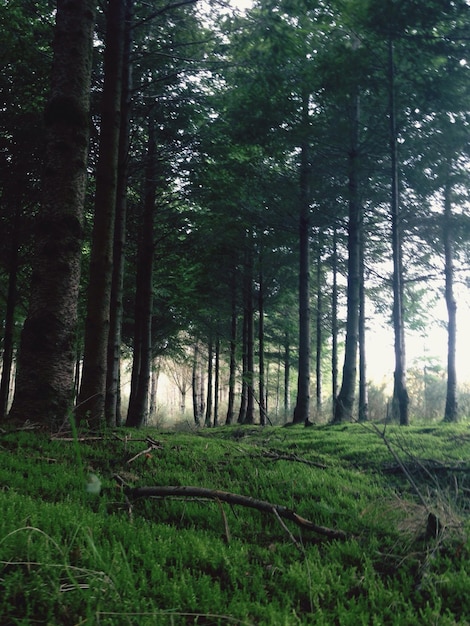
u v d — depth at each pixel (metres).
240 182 13.76
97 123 11.77
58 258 6.73
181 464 5.92
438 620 2.63
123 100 10.83
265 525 4.11
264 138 12.66
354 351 13.77
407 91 11.44
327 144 13.02
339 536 3.76
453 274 14.16
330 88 11.73
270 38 10.59
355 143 12.86
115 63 8.88
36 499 3.83
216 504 4.34
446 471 6.01
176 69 11.60
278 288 21.00
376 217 14.94
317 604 2.72
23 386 6.52
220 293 20.53
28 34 10.43
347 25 10.80
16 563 2.50
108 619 2.26
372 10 9.81
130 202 14.50
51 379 6.55
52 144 6.92
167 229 15.34
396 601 2.81
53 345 6.61
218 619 2.41
